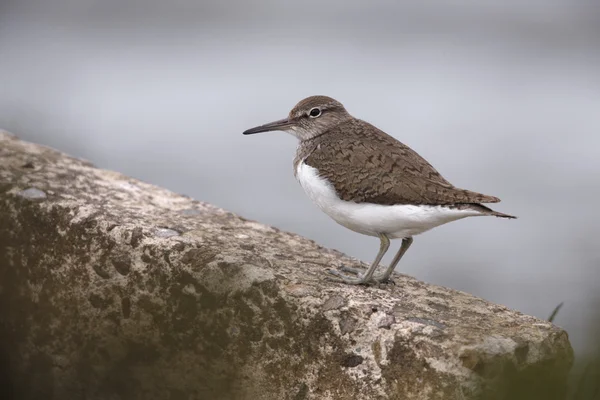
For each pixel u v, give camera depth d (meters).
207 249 10.73
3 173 12.83
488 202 10.60
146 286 10.88
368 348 9.55
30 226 11.70
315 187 11.65
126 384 11.18
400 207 10.96
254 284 10.23
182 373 10.77
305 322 9.94
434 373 9.12
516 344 9.21
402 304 10.30
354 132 12.27
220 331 10.45
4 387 12.05
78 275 11.33
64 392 11.66
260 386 10.25
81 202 12.04
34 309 11.70
